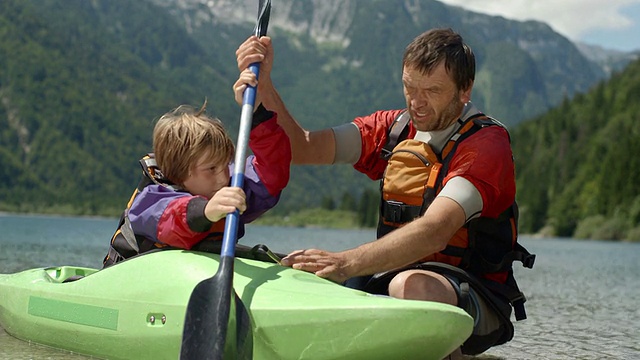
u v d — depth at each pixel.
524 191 106.12
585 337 5.34
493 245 3.64
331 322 2.97
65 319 3.73
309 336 3.00
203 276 3.24
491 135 3.58
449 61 3.53
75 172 158.88
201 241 3.51
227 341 2.91
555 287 10.62
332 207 165.50
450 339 2.93
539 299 8.52
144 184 3.79
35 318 3.92
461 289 3.43
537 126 125.06
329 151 4.12
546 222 96.38
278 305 3.05
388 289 3.48
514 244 3.76
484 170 3.46
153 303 3.30
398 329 2.91
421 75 3.55
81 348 3.69
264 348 3.06
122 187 164.00
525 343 5.01
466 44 3.68
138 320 3.35
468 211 3.41
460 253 3.59
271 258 3.53
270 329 3.04
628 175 84.44
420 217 3.45
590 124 111.75
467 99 3.69
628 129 92.19
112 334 3.47
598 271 16.39
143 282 3.40
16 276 4.36
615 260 24.72
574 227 91.44
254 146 3.69
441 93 3.58
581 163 102.75
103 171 163.75
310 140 4.08
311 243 35.38
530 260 3.76
